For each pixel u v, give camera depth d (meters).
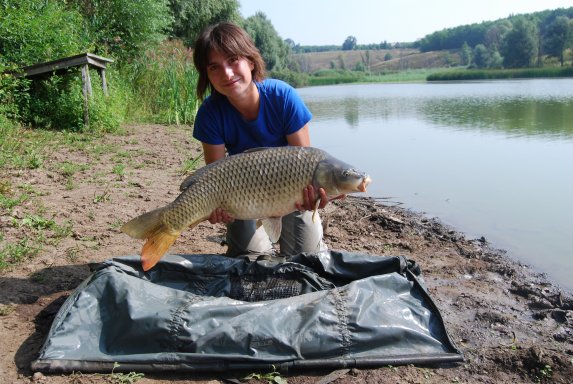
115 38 6.68
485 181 3.42
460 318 1.63
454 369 1.34
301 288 1.55
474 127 6.14
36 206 2.33
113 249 1.95
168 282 1.55
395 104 10.33
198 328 1.30
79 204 2.44
